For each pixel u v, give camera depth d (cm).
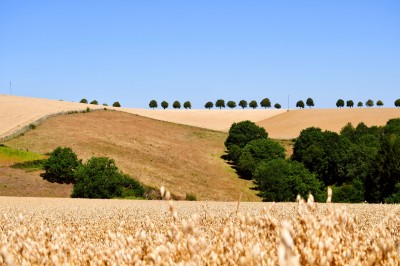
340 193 8250
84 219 1830
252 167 9775
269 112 16412
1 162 8019
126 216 1917
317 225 372
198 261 338
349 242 396
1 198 5169
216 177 9650
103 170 7269
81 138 10156
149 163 9562
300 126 13975
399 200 7038
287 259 221
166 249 342
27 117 10838
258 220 446
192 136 12500
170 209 402
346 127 12369
